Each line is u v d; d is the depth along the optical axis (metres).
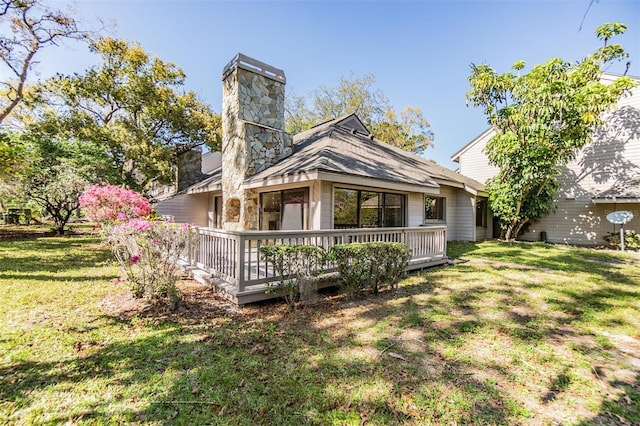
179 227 4.89
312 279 4.73
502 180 12.87
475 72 12.59
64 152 12.27
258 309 4.57
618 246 11.91
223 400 2.42
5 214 19.75
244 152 8.81
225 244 5.23
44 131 13.50
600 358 3.15
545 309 4.62
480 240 14.22
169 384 2.62
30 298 4.82
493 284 6.06
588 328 3.91
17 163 10.33
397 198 9.49
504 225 13.79
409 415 2.28
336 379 2.73
